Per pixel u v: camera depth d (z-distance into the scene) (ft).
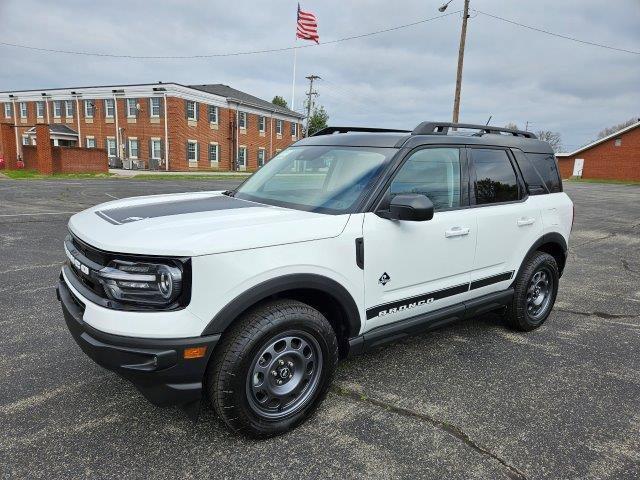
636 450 8.90
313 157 11.80
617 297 19.06
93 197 49.60
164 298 7.65
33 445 8.50
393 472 8.07
